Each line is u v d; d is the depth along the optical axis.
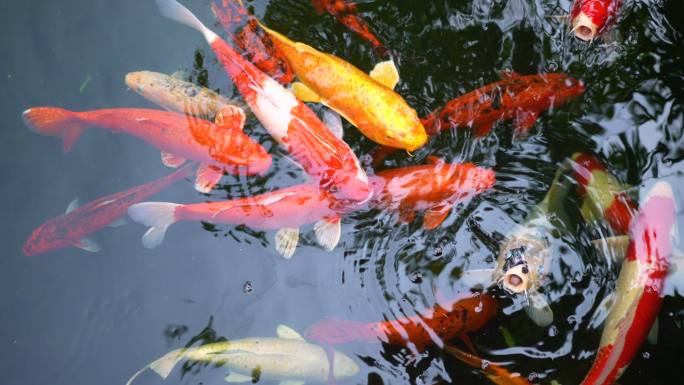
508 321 1.62
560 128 1.81
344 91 1.75
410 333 1.60
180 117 1.75
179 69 1.87
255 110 1.79
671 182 1.75
